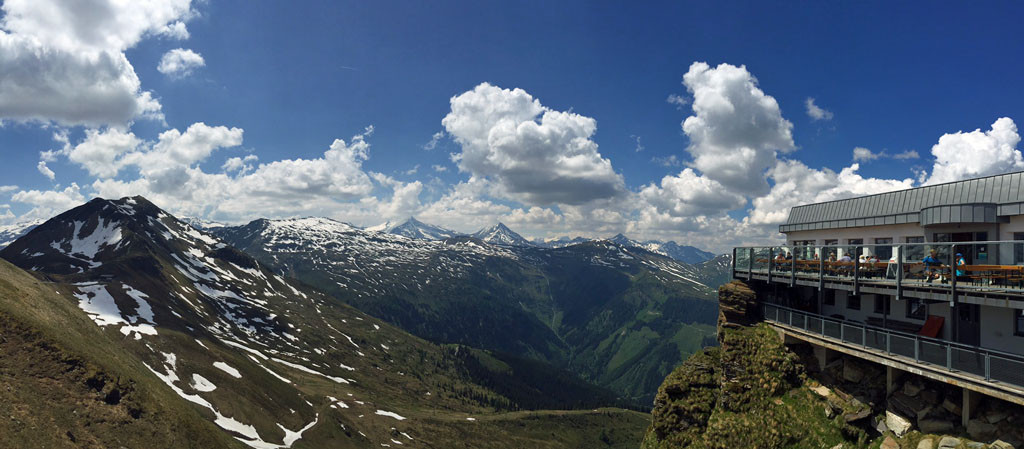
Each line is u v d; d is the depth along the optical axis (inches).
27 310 2623.0
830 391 1192.2
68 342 2541.8
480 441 6382.9
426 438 5797.2
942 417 920.3
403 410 6835.6
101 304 5108.3
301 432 4335.6
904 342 967.0
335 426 4773.6
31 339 2384.4
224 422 3708.2
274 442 3831.2
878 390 1096.2
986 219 1103.0
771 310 1508.4
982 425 843.4
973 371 828.6
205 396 3969.0
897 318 1249.4
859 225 1605.6
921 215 1264.8
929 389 970.1
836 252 1306.6
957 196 1310.3
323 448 4188.0
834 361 1250.6
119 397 2470.5
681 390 1497.3
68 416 2119.8
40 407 2050.9
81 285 5482.3
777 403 1278.3
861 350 1082.1
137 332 4480.8
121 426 2313.0
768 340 1422.2
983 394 868.6
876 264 1127.0
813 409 1197.1
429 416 6924.2
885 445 979.3
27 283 3171.8
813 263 1358.3
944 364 882.8
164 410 2652.6
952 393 925.8
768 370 1349.7
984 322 997.2
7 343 2277.3
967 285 910.4
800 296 1692.9
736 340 1471.5
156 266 7554.1
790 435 1180.5
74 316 3125.0
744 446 1246.3
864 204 1690.5
